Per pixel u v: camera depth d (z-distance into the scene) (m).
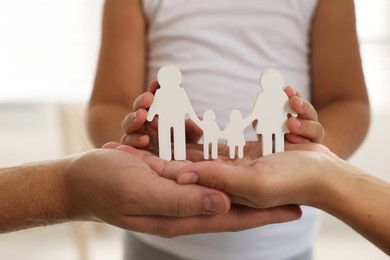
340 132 0.75
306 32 0.82
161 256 0.78
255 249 0.75
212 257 0.75
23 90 1.50
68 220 0.55
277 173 0.48
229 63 0.78
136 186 0.47
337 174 0.51
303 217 0.77
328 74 0.81
